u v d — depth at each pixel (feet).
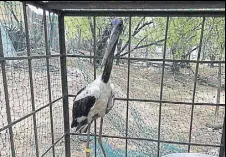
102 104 9.14
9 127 7.20
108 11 8.54
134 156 13.44
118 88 14.32
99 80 9.11
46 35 8.55
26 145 10.97
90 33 12.39
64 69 10.04
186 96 13.83
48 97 9.62
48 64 8.83
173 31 13.46
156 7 5.36
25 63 10.19
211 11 7.65
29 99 10.74
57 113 10.73
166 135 13.83
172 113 15.42
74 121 9.52
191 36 13.24
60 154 11.43
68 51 12.34
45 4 5.06
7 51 9.47
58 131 10.88
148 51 13.62
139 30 13.67
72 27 12.51
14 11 8.72
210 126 14.52
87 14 8.86
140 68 14.21
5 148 10.89
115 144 13.83
